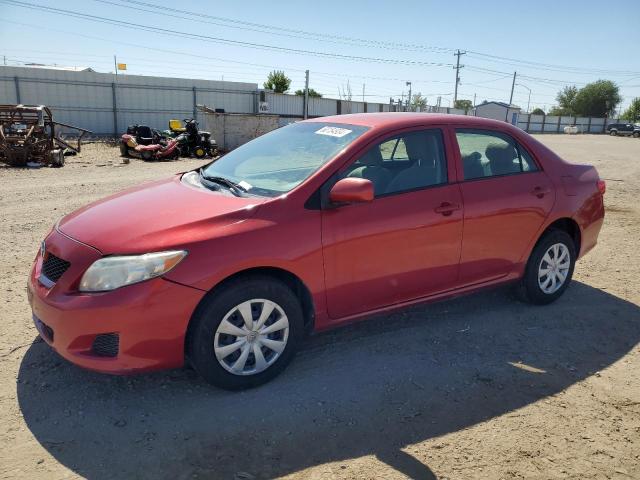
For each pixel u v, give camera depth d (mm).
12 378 3256
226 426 2869
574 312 4578
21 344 3676
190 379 3328
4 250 5793
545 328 4242
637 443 2836
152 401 3080
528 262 4441
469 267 4012
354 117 4117
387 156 3680
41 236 6426
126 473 2498
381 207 3496
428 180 3793
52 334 2973
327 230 3279
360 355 3703
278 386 3277
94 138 25453
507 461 2660
